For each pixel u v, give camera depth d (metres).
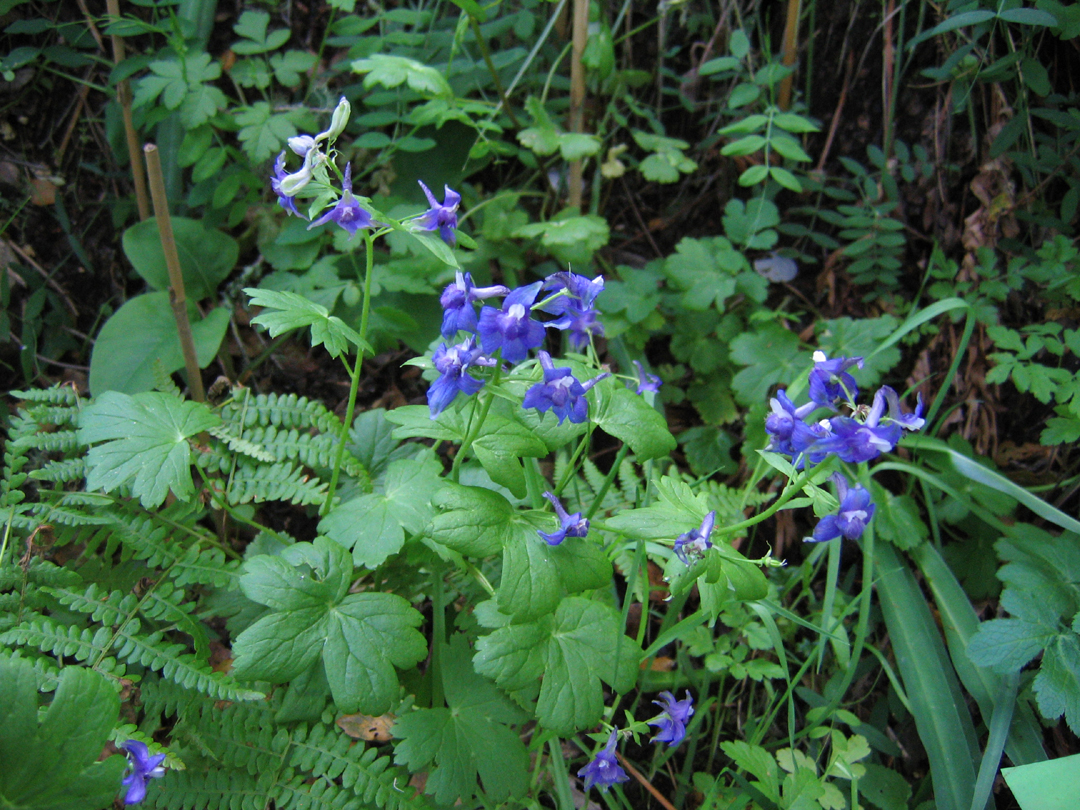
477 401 0.48
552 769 0.56
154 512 0.57
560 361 0.51
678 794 0.58
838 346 0.70
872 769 0.59
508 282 0.75
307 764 0.49
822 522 0.43
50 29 0.71
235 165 0.72
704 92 0.80
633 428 0.50
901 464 0.65
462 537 0.45
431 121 0.69
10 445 0.52
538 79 0.77
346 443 0.60
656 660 0.63
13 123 0.72
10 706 0.39
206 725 0.49
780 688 0.64
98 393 0.66
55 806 0.40
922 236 0.75
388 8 0.78
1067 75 0.69
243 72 0.70
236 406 0.58
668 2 0.75
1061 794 0.45
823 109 0.77
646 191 0.82
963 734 0.56
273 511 0.68
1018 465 0.69
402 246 0.68
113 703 0.41
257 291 0.47
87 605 0.49
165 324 0.69
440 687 0.53
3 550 0.49
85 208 0.75
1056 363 0.68
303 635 0.46
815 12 0.74
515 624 0.45
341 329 0.47
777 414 0.42
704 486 0.64
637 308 0.72
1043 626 0.53
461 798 0.47
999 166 0.70
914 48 0.72
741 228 0.73
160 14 0.73
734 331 0.73
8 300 0.70
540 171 0.77
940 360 0.72
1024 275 0.68
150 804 0.47
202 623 0.59
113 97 0.72
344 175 0.44
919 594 0.62
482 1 0.77
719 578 0.45
